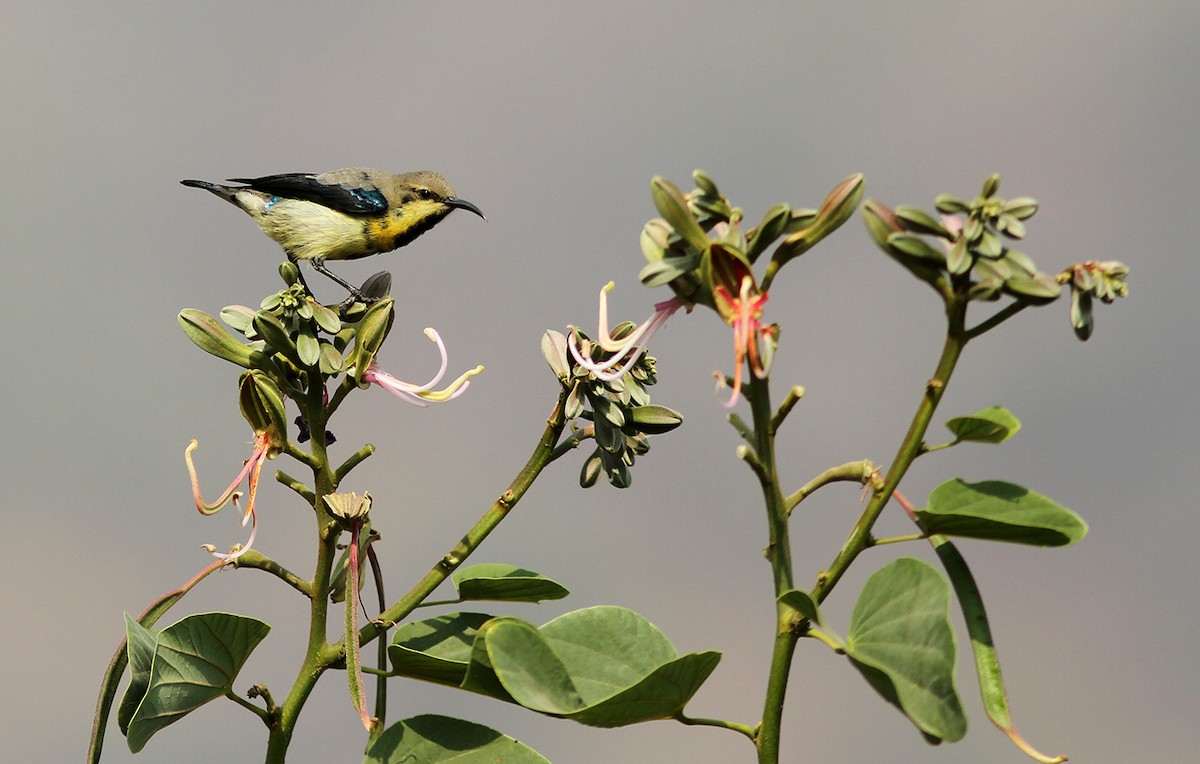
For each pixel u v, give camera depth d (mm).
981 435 4137
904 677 3775
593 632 4746
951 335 4086
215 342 5254
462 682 5148
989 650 4176
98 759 4922
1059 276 3961
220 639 4961
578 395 5246
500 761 4848
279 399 5102
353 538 5082
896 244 3969
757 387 4211
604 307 4914
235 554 5160
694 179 4090
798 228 4051
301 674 5191
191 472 5004
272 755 5168
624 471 5375
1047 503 4105
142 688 4949
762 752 4234
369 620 5238
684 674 4113
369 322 5219
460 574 5539
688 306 4387
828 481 4281
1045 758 3992
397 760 4855
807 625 4191
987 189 3957
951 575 4246
